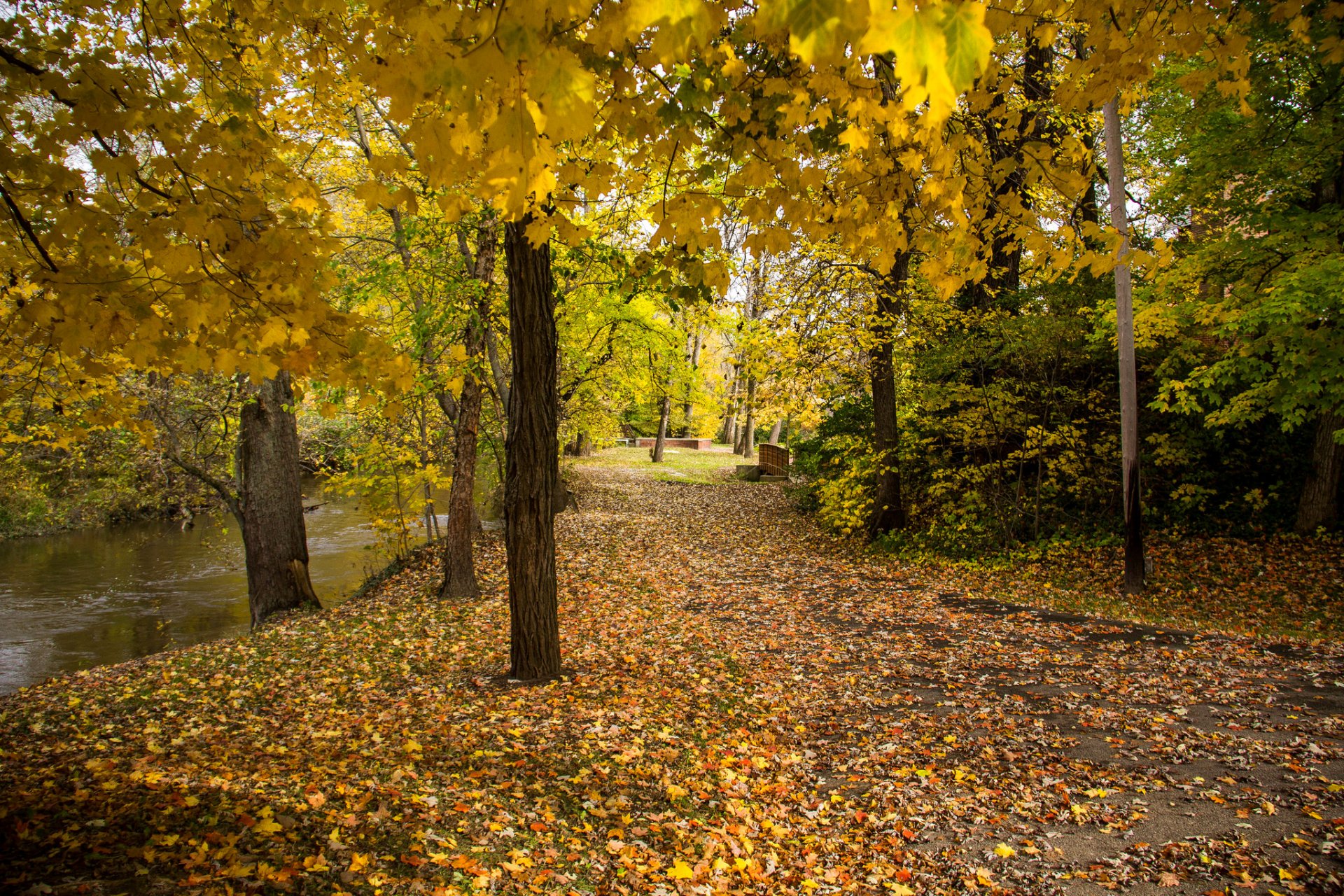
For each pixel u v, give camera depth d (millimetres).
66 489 17250
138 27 3057
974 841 4012
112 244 2498
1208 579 9586
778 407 14336
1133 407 9406
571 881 3412
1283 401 8438
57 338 2658
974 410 12258
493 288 10516
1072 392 11766
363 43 2748
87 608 12477
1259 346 8305
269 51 3520
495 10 1494
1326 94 8953
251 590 11219
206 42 3105
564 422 20000
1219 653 6902
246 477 11203
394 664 7684
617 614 9766
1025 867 3703
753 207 2914
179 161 2609
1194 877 3455
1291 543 10164
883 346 13195
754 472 27531
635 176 3062
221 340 2662
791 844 4062
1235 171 9484
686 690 6664
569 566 13141
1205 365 10875
